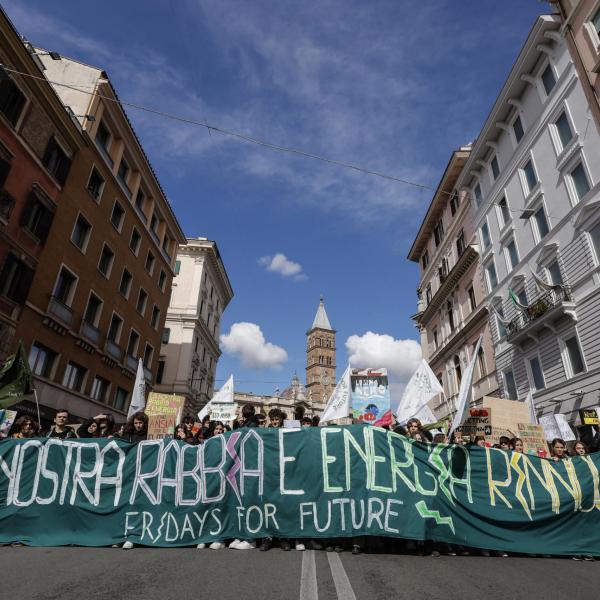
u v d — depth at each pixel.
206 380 44.03
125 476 6.10
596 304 15.48
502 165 22.61
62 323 17.72
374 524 5.58
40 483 6.05
